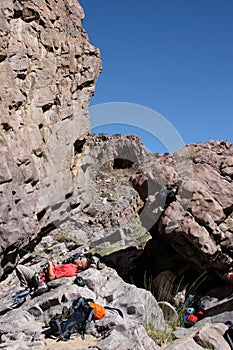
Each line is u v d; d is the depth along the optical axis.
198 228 9.47
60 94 11.14
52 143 10.69
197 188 9.79
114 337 5.72
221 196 9.80
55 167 10.77
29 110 10.06
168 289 10.02
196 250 9.76
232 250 9.35
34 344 6.00
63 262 10.14
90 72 12.27
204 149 11.48
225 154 11.40
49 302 7.36
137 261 11.77
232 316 8.32
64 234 16.59
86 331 6.26
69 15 11.94
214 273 9.96
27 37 9.93
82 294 7.43
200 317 8.88
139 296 7.82
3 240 8.69
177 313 8.84
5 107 9.09
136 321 7.25
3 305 8.34
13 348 5.89
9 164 8.84
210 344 6.75
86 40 12.42
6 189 8.69
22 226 9.25
